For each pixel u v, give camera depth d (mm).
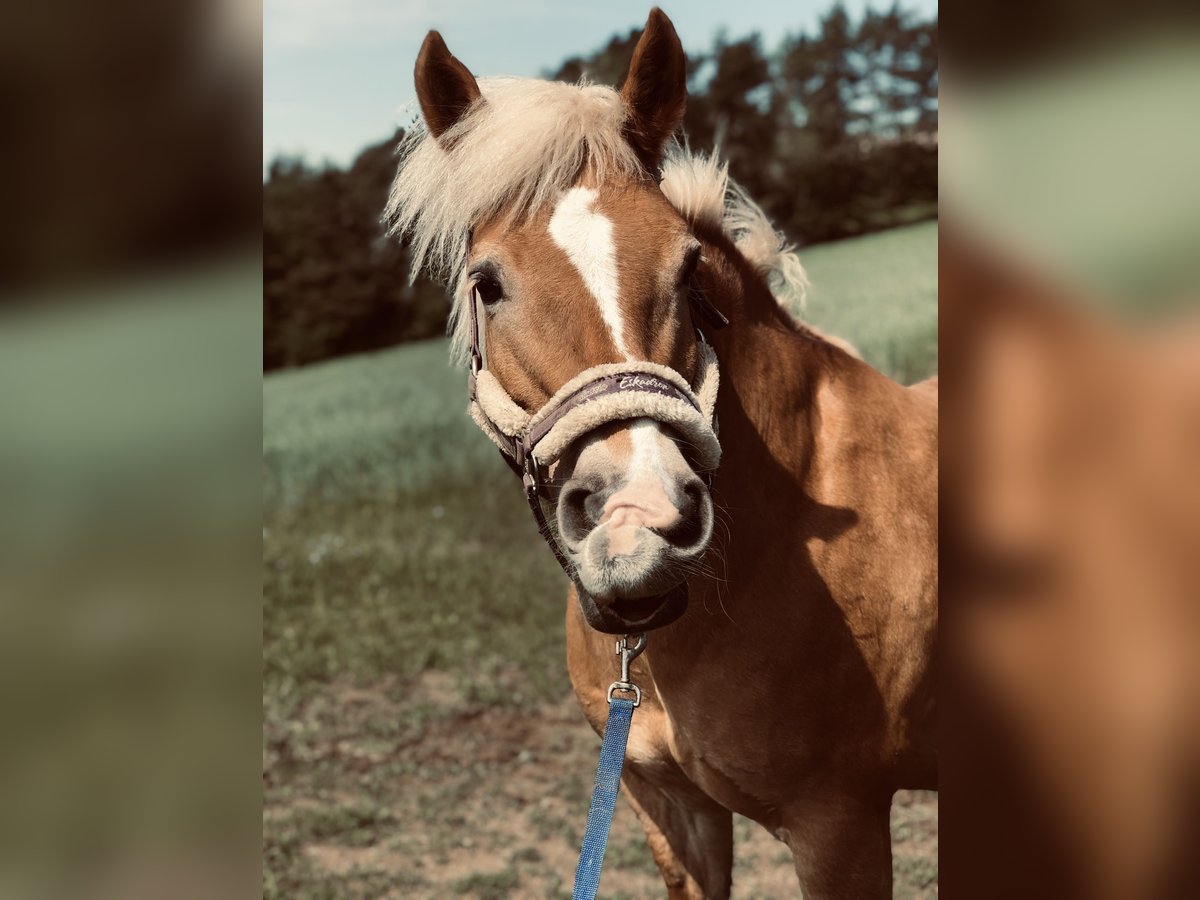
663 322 1575
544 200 1633
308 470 11922
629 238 1580
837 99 31984
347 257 28109
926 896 2969
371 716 4430
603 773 1628
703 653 1824
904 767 1979
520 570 6281
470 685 4551
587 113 1688
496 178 1634
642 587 1311
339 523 8422
